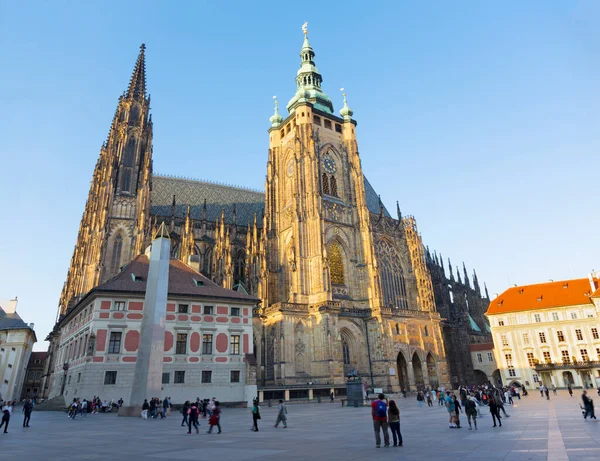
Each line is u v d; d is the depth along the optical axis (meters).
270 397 92.81
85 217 125.88
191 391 76.31
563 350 128.25
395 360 115.50
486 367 147.88
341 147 143.88
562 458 20.80
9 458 24.67
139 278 81.50
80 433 39.50
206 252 130.62
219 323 82.75
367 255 127.31
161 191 143.75
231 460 23.14
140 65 137.25
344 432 37.69
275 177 139.00
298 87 152.25
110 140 125.25
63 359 95.31
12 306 160.25
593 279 132.38
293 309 108.38
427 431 36.78
